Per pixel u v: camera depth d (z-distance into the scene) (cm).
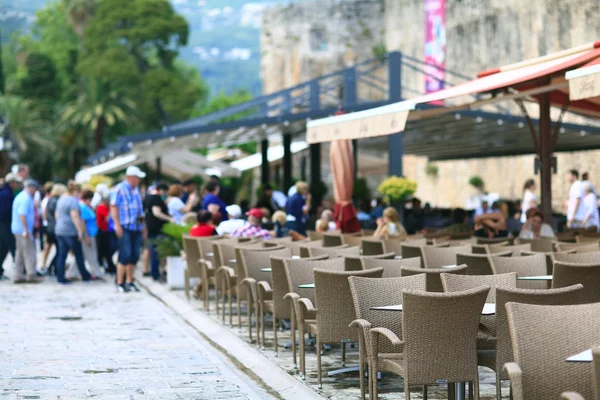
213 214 1856
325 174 6588
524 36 4412
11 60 11631
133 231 1802
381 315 778
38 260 2664
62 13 10981
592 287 867
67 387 892
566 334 568
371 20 7450
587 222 2058
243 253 1188
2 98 8088
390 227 1606
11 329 1288
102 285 1928
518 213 2462
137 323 1355
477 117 2533
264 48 7856
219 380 930
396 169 2544
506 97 1401
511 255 1112
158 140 2625
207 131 2545
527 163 4884
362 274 882
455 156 4331
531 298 681
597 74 928
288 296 975
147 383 914
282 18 7731
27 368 994
